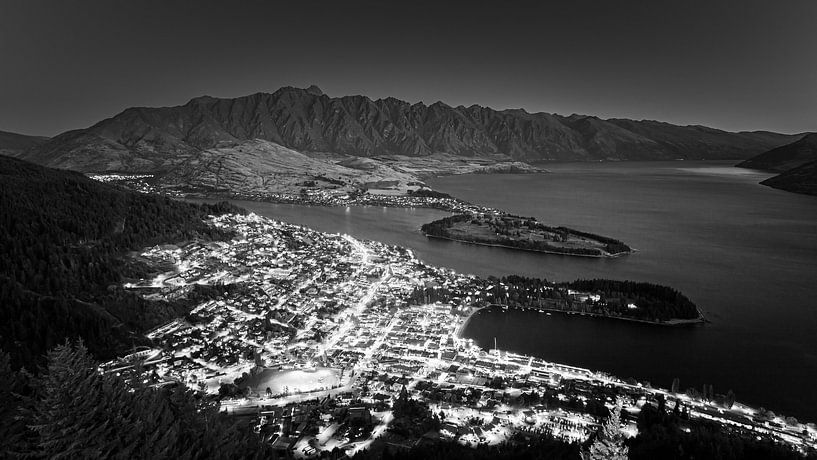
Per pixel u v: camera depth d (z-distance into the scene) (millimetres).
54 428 46125
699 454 81562
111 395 53656
